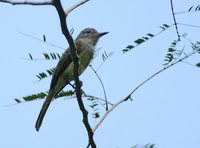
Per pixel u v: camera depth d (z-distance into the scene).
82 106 9.97
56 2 7.96
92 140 9.91
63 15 8.27
